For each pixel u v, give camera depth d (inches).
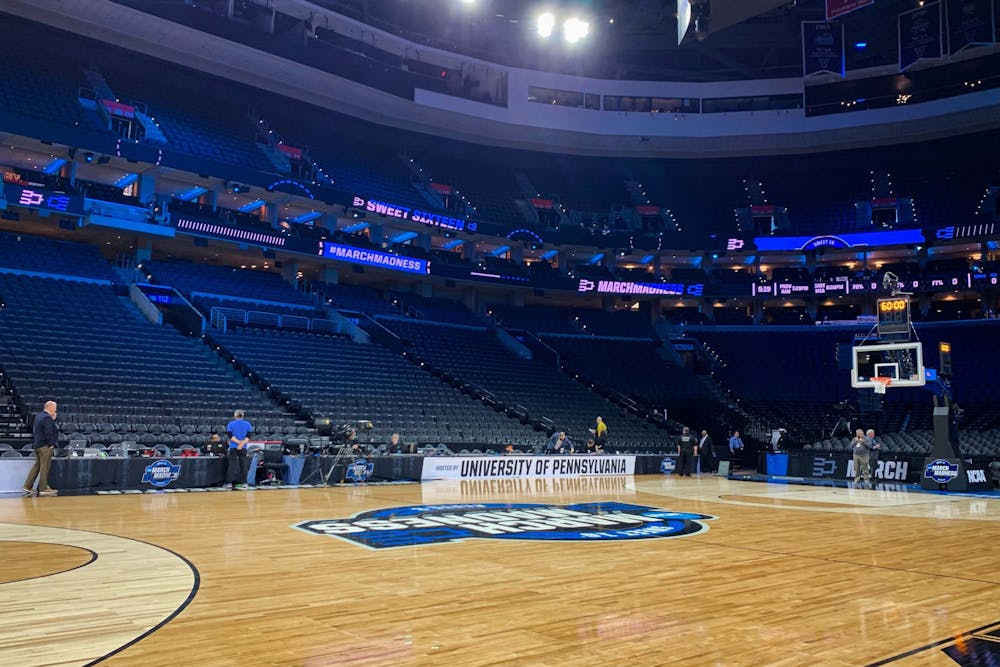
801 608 168.9
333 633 143.2
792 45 1212.5
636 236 1232.2
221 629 145.0
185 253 1007.0
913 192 1288.1
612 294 1280.8
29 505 369.4
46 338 663.1
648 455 812.0
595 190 1386.6
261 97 1079.6
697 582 197.8
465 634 143.5
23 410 550.3
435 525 311.3
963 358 1162.0
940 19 944.3
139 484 467.2
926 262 1261.1
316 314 984.9
